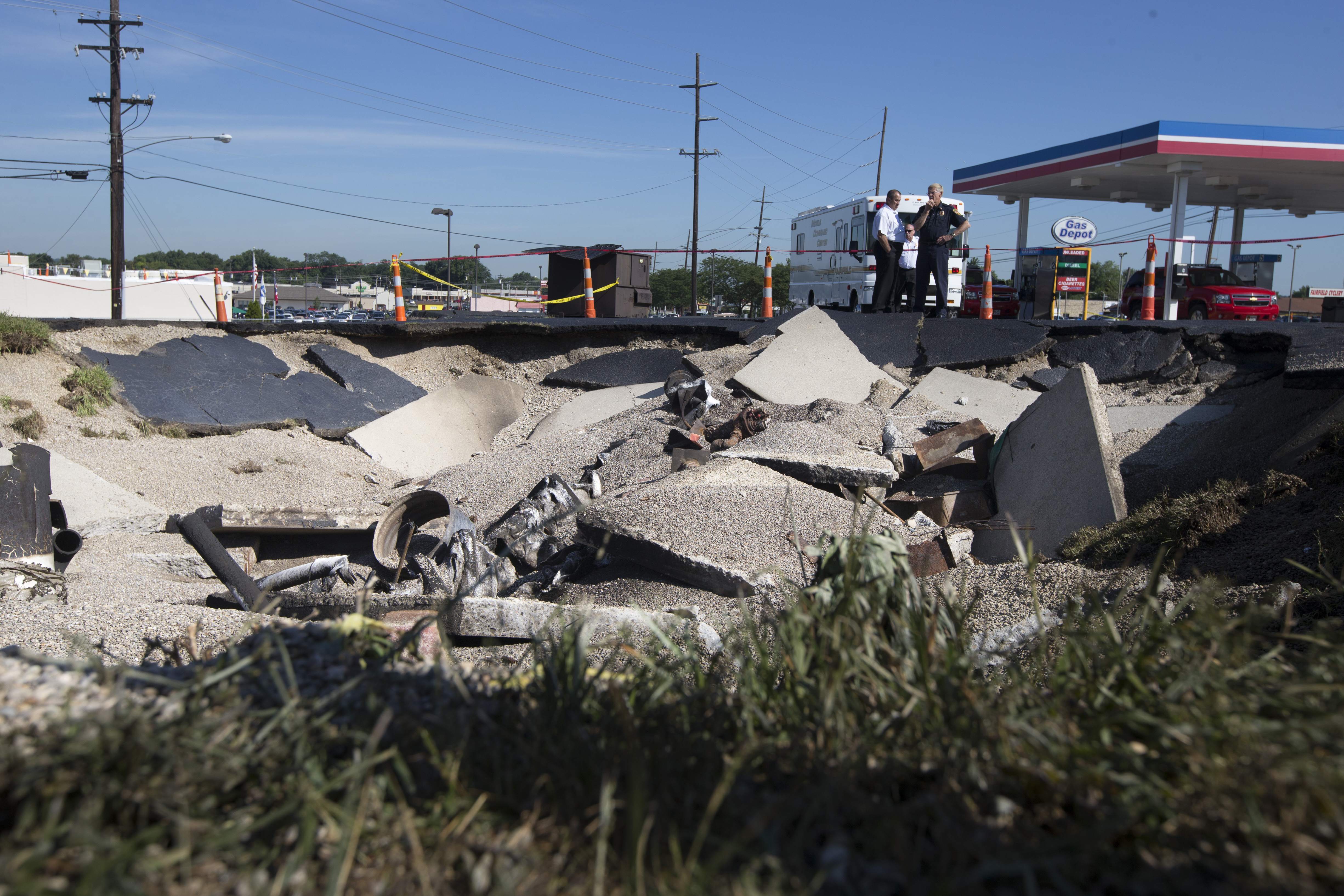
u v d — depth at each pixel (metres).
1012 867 1.70
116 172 29.98
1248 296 20.11
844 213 25.03
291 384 12.97
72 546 6.93
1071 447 7.17
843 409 9.97
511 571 7.32
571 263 19.28
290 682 2.47
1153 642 2.69
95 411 11.07
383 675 2.57
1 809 1.78
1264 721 2.12
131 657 4.19
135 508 8.56
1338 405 6.99
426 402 12.95
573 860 1.87
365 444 12.09
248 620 4.36
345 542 8.95
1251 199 29.62
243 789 2.00
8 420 10.15
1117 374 10.86
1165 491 6.69
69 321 12.91
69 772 1.80
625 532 6.56
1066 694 2.66
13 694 2.22
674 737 2.43
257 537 8.79
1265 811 1.84
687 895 1.65
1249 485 6.64
